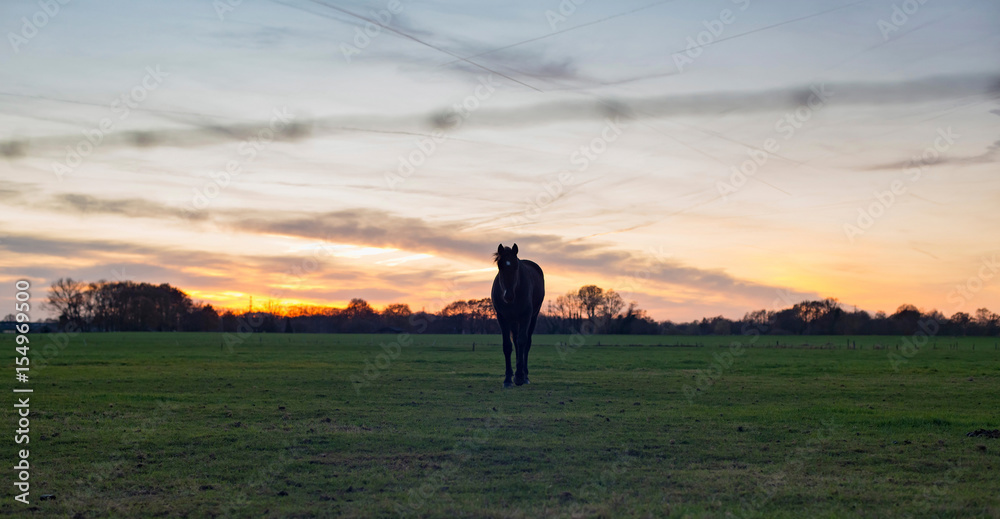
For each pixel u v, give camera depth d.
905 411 13.55
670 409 13.75
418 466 8.59
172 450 9.54
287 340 75.06
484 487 7.59
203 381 20.55
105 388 18.25
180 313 104.56
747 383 20.27
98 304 96.88
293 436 10.54
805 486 7.63
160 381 20.56
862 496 7.19
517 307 18.47
